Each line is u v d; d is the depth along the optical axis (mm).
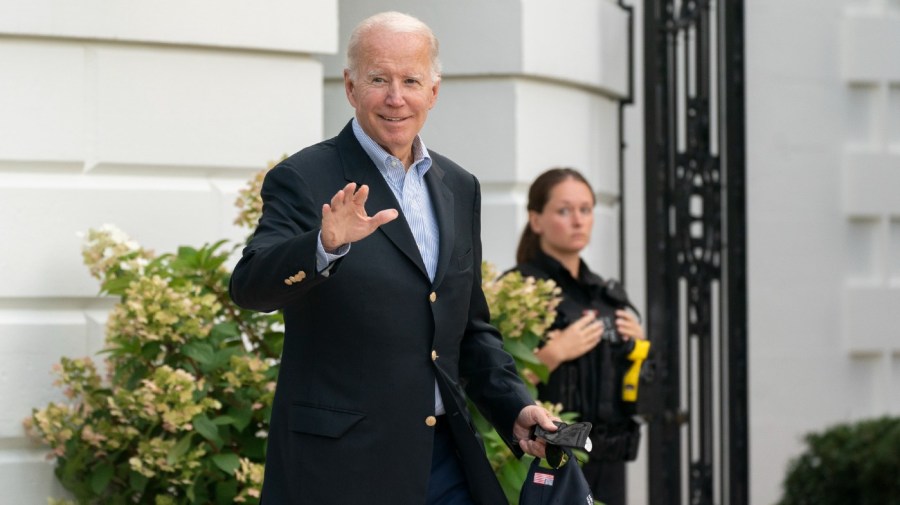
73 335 16328
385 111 11578
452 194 12297
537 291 16844
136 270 15406
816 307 29469
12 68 16234
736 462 24969
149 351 14984
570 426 12148
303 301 11438
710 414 24328
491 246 21641
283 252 10547
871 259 30047
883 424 26938
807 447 28484
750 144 29062
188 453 14695
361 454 11367
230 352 15102
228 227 17156
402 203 11922
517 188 21797
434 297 11695
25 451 16172
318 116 17719
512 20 21500
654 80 22906
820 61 29562
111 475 15172
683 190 23812
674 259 23219
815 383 29453
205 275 15727
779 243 29219
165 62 16906
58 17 16266
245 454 15289
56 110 16406
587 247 23219
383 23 11656
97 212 16500
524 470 15359
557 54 22344
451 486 12109
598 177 24031
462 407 11898
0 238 16094
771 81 29203
